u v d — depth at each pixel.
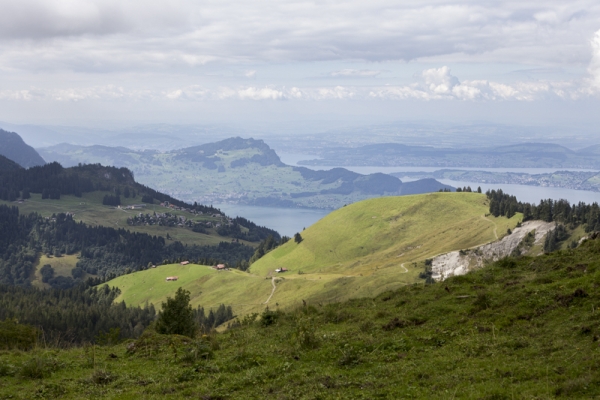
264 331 27.75
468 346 18.88
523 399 13.52
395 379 16.77
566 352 16.39
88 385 18.67
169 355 22.69
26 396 17.33
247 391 17.20
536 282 24.19
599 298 19.78
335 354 20.41
